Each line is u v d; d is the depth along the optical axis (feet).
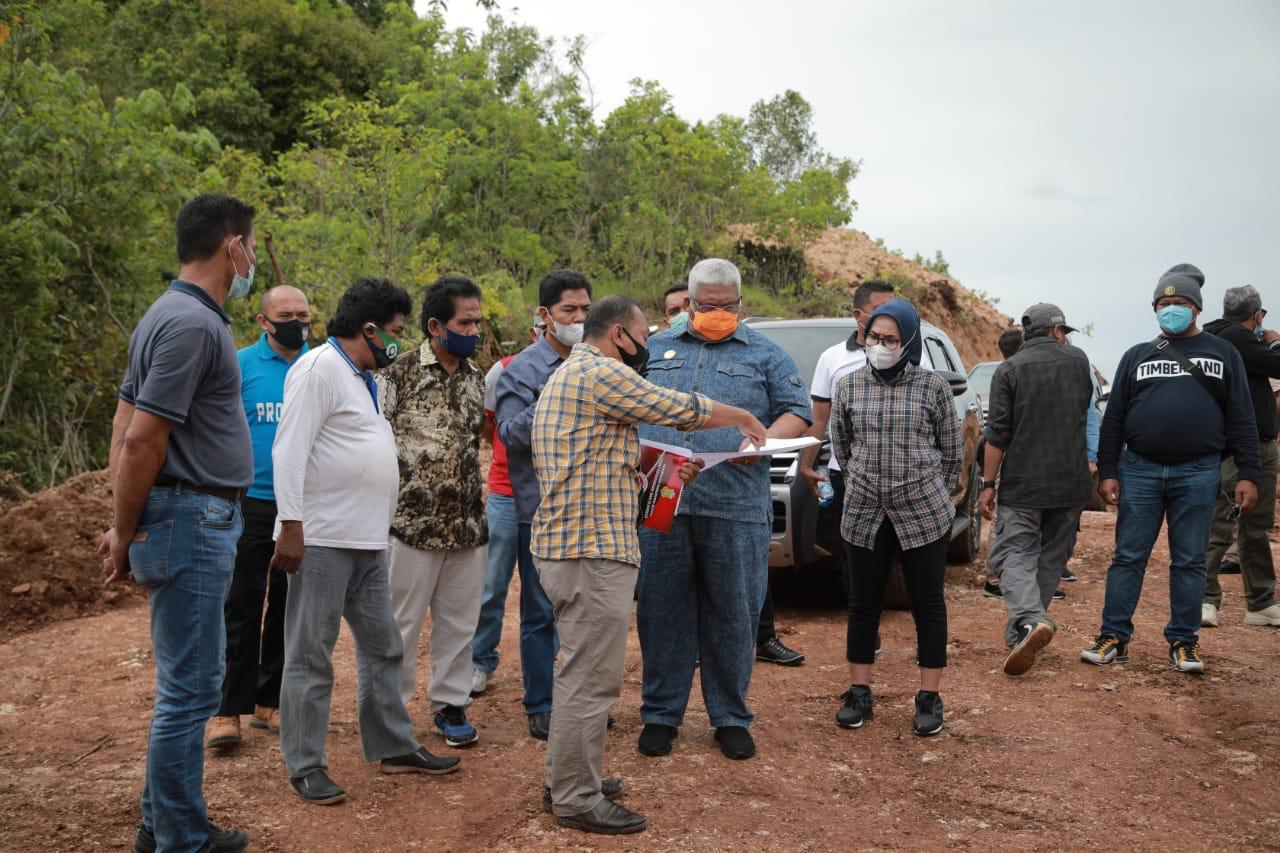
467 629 15.38
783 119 144.25
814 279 84.48
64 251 32.01
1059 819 13.16
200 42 77.25
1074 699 17.70
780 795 13.75
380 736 13.99
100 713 17.07
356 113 63.00
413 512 14.85
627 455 12.71
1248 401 19.49
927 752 15.34
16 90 32.09
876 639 16.67
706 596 15.21
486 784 13.97
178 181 35.70
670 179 72.33
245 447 11.40
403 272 51.93
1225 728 16.46
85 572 24.21
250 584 15.28
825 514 20.98
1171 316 19.15
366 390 13.60
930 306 92.02
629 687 18.49
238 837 11.76
